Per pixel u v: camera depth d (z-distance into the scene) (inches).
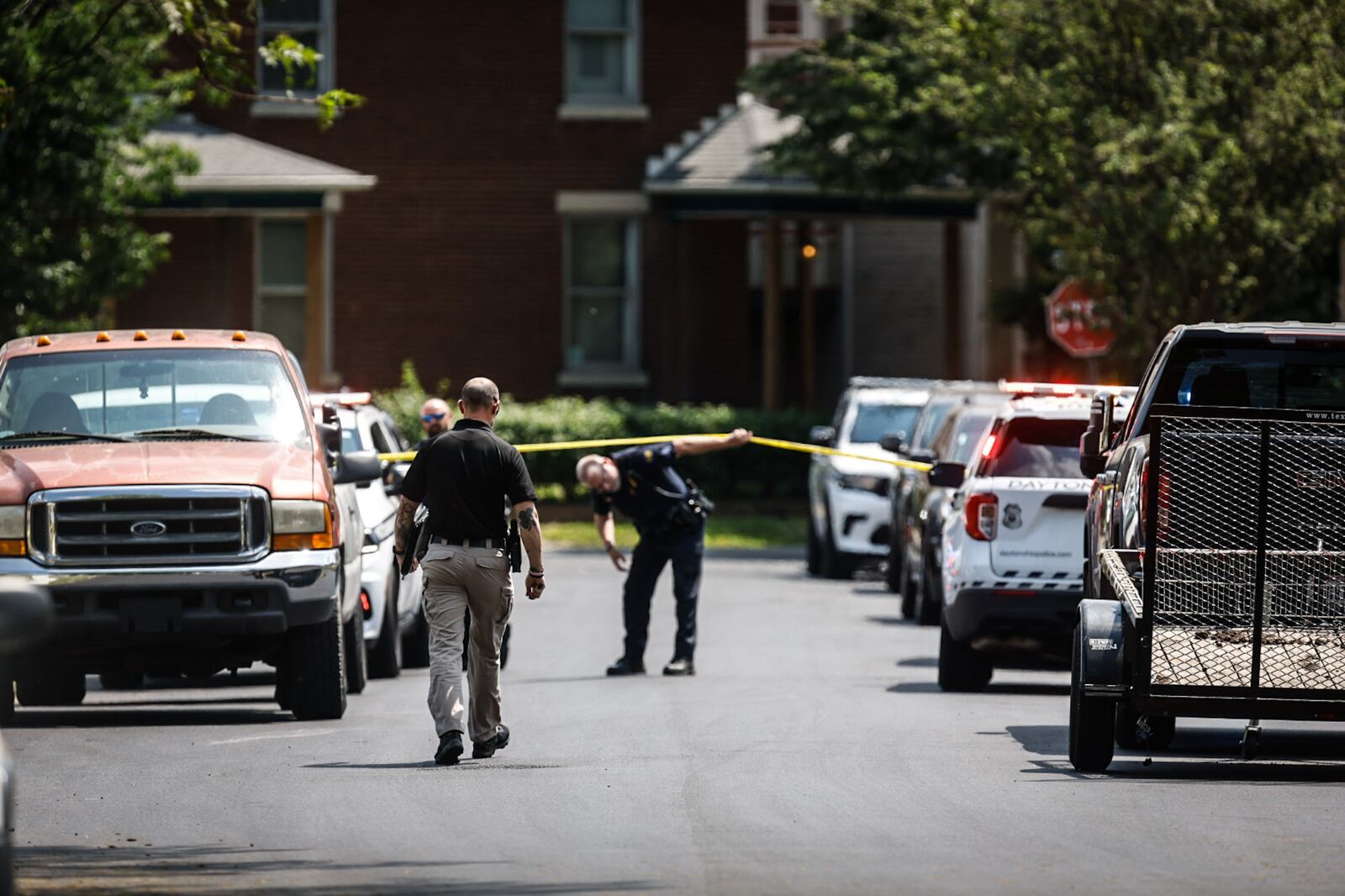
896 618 3400.6
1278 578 1638.8
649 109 5802.2
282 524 2055.9
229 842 1391.5
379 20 5718.5
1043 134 3676.2
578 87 5807.1
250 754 1835.6
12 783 948.0
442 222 5748.0
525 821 1467.8
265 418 2192.4
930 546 3186.5
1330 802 1558.8
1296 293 3833.7
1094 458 1975.9
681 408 5457.7
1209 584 1640.0
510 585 1804.9
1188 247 3587.6
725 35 5831.7
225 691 2544.3
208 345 2245.3
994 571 2298.2
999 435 2393.0
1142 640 1635.1
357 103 2356.1
